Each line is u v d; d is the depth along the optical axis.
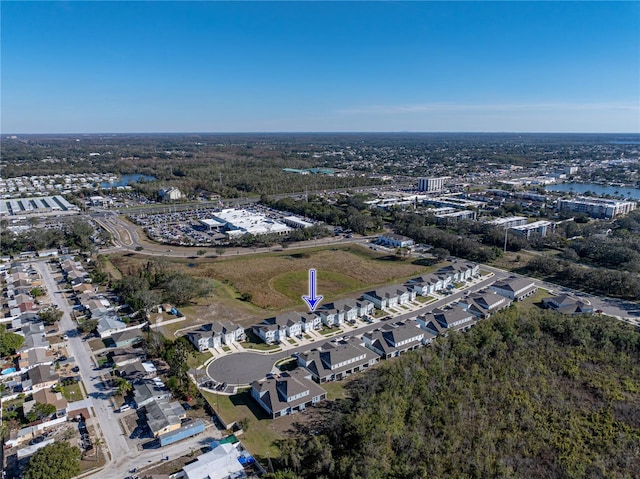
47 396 95.38
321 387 100.69
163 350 111.19
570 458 78.69
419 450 78.62
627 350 113.06
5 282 173.38
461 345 111.94
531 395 96.12
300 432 86.44
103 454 80.50
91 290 161.00
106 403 95.75
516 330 123.69
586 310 141.38
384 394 90.56
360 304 143.00
